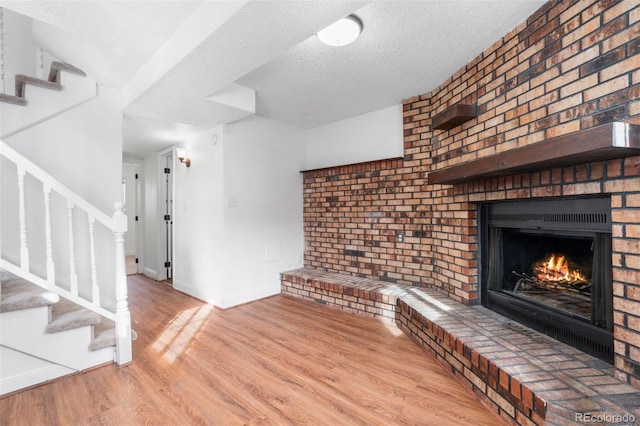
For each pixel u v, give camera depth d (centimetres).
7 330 190
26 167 201
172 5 178
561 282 210
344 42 217
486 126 230
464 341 190
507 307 230
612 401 132
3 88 253
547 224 196
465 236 264
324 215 424
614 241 148
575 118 163
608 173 150
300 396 190
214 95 274
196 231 400
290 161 435
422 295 294
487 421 167
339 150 418
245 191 379
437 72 270
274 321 316
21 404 182
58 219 260
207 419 169
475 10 187
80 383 204
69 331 212
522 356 171
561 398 134
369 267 373
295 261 440
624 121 140
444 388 198
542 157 149
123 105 287
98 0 169
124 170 742
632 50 137
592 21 154
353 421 167
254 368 223
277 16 159
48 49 261
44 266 253
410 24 201
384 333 285
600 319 167
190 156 410
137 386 200
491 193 233
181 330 293
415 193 329
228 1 159
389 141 362
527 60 194
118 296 229
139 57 235
